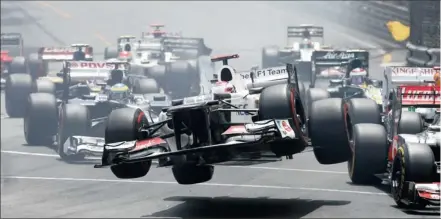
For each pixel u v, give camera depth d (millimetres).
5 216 50125
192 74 117312
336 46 171250
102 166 48875
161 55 128375
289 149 48375
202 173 52625
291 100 47750
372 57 156875
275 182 61531
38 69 138875
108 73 93438
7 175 67500
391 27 176000
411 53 125875
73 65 93500
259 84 55344
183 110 47031
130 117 50000
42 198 57156
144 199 55750
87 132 77438
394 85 73438
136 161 47500
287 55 138750
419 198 47938
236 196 56000
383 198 53781
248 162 50781
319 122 50094
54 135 85500
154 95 82250
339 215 47875
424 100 59125
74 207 53344
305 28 142250
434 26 118000
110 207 53062
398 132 57969
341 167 68625
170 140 50625
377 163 57344
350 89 95000
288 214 48562
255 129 46531
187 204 53125
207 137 47594
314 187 58844
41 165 73188
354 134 57875
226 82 54562
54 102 85375
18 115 111750
